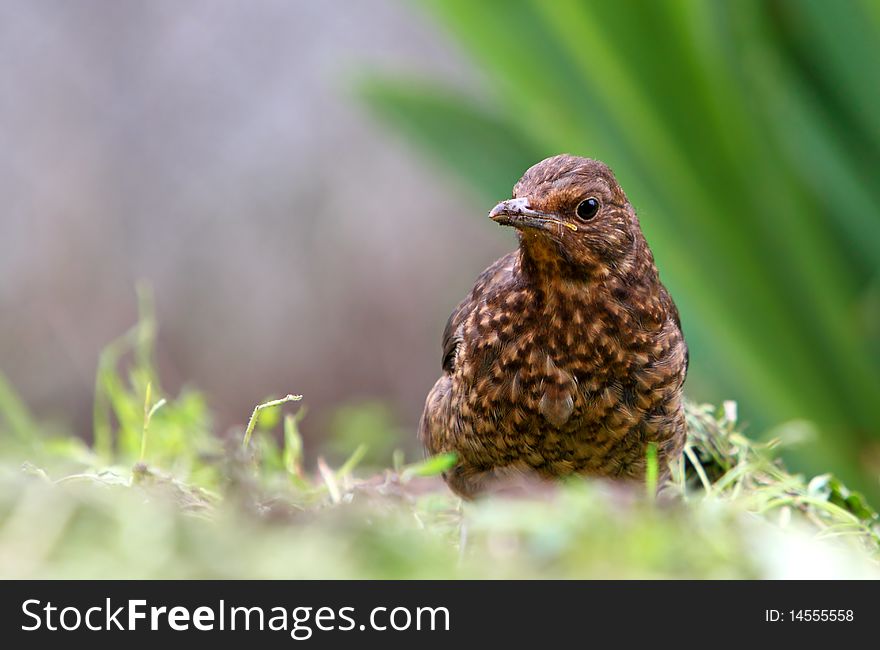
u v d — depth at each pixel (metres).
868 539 6.60
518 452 7.62
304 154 19.31
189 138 19.09
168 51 19.11
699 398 11.45
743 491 7.13
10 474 4.89
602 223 7.34
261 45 19.36
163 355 18.20
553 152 10.79
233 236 18.95
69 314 18.02
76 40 18.89
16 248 18.22
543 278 7.35
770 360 10.96
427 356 18.73
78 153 18.67
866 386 11.02
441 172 11.78
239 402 18.31
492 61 10.72
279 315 18.84
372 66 11.92
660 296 7.66
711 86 10.27
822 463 10.93
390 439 12.16
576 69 10.58
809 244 10.88
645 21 10.12
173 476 6.36
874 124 10.66
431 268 19.06
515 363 7.43
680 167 10.58
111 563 4.24
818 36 10.52
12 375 17.52
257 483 5.84
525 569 4.53
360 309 18.91
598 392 7.43
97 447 7.87
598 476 7.71
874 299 10.95
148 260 18.59
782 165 10.77
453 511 6.98
